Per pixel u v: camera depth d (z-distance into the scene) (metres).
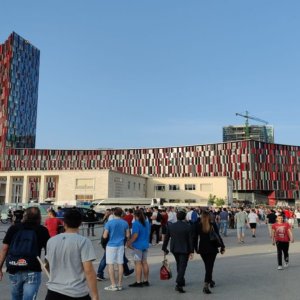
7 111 142.00
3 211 40.22
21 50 151.62
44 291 8.80
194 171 115.25
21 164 131.75
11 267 5.32
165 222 21.39
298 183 112.62
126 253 16.33
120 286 9.04
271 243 22.02
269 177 110.19
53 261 4.05
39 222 5.67
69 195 80.75
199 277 10.74
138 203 61.31
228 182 96.56
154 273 11.49
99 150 126.94
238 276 10.82
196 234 8.98
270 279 10.33
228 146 112.19
